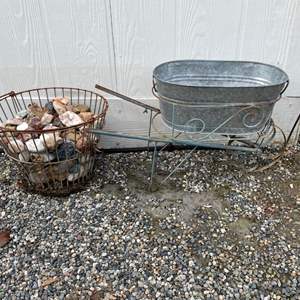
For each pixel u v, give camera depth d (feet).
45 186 5.65
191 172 6.21
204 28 5.85
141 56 6.06
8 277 4.36
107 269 4.44
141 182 5.98
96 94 6.13
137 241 4.83
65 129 4.96
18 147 5.20
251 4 5.64
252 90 4.76
